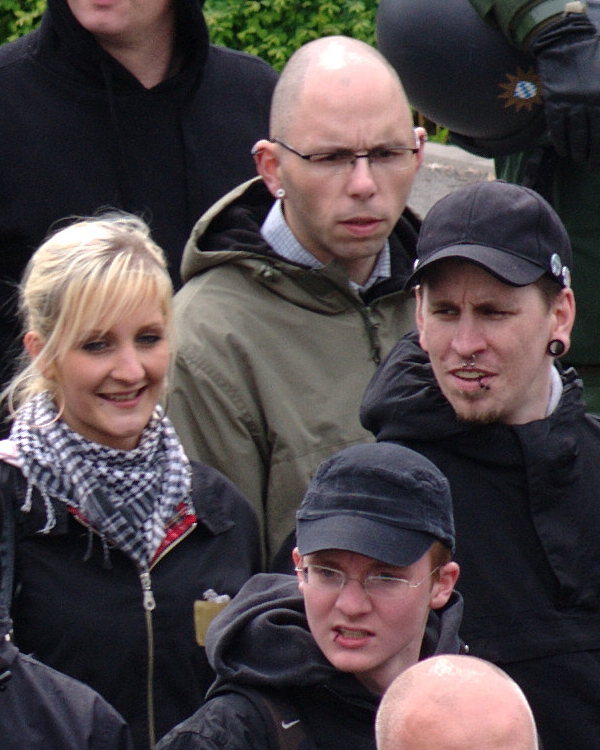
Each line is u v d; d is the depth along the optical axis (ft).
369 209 41.22
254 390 41.29
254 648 30.81
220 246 42.78
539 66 52.19
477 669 25.86
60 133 48.96
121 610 35.27
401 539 30.22
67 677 32.37
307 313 42.34
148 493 36.35
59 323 35.63
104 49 48.98
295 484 40.93
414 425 35.42
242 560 37.32
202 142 50.70
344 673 30.63
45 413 36.29
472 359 34.40
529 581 34.71
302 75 41.78
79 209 48.98
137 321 35.88
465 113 55.21
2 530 34.94
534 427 34.99
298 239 42.57
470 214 34.91
